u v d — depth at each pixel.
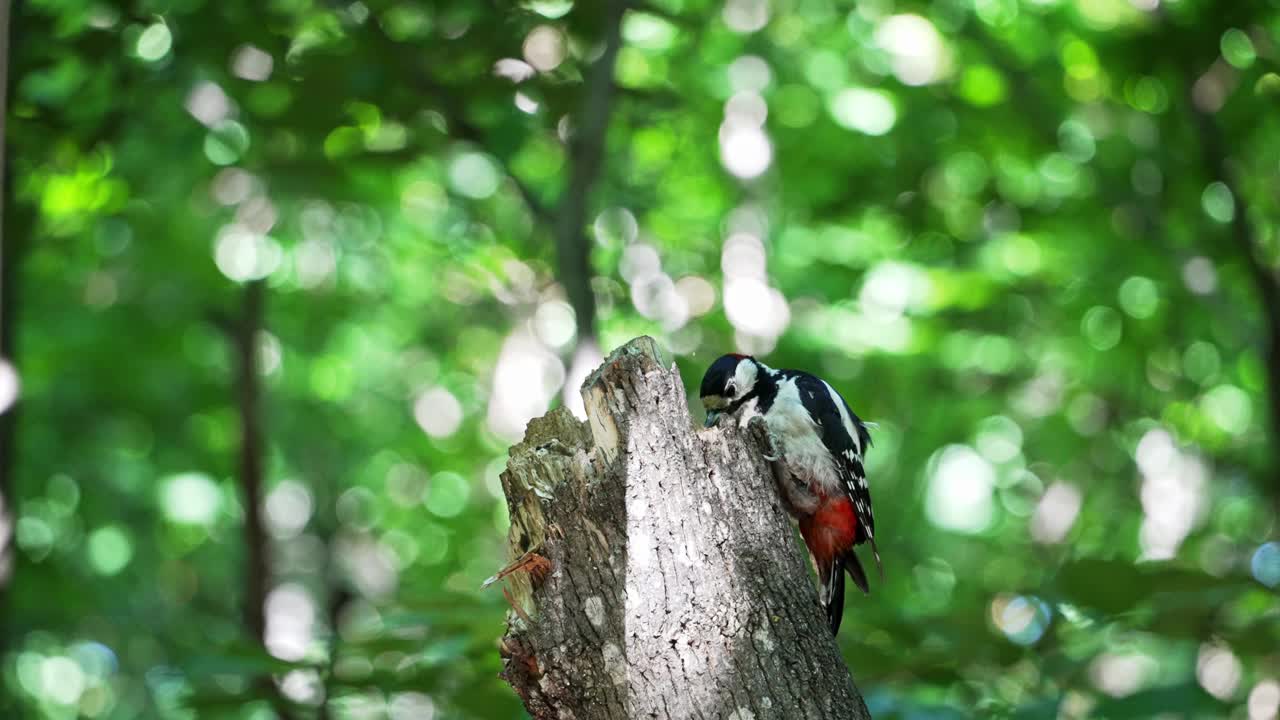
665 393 2.99
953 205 10.46
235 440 12.82
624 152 9.24
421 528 15.80
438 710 5.22
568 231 6.05
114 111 6.63
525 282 9.87
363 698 5.19
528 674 2.94
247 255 9.79
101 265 10.92
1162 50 7.31
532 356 14.06
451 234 10.15
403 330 13.73
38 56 6.07
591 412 2.99
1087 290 10.84
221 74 6.42
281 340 12.60
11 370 6.39
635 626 2.87
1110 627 5.31
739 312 11.53
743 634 2.93
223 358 12.32
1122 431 13.02
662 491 2.94
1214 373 12.22
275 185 7.04
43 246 9.32
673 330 11.54
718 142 11.01
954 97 9.98
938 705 4.93
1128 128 9.75
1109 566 5.12
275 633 11.82
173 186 8.79
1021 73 9.58
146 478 13.17
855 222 10.75
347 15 6.07
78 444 12.65
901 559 13.87
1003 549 14.62
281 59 6.25
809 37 10.89
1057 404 13.05
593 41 6.23
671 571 2.90
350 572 15.88
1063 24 9.42
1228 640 5.27
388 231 10.72
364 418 14.55
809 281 12.05
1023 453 14.23
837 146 10.84
